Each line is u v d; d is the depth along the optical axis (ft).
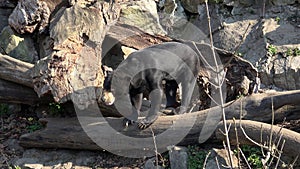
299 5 26.86
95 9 23.91
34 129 23.61
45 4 24.66
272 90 24.04
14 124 24.14
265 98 20.63
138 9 25.26
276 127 19.52
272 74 24.31
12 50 24.95
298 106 20.59
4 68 23.24
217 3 27.66
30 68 23.04
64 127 21.61
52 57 21.91
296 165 19.19
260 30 26.11
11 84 23.61
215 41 26.50
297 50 24.75
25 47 25.03
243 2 27.50
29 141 22.02
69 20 23.72
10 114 24.84
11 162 21.71
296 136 19.03
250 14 27.32
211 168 19.39
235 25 26.81
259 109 20.53
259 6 27.40
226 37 26.30
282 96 20.49
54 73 21.63
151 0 26.05
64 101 21.65
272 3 27.30
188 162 19.86
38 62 22.00
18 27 24.84
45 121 22.26
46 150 22.15
